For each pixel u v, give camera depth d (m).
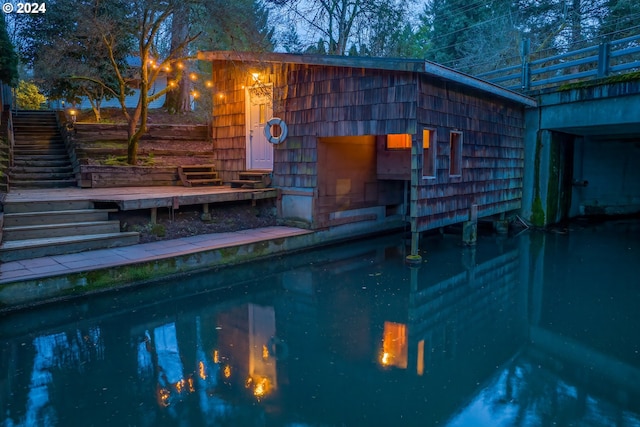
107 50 10.52
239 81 9.18
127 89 14.16
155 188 8.61
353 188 8.72
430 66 6.05
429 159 7.07
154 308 4.89
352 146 8.62
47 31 11.24
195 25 9.53
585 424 2.89
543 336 4.36
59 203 6.22
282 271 6.51
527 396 3.24
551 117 9.78
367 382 3.42
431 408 3.07
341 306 5.14
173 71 14.35
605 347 4.11
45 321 4.42
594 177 11.97
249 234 7.35
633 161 12.29
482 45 17.41
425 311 5.02
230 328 4.43
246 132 9.11
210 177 9.70
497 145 9.11
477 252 7.92
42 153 10.31
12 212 5.91
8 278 4.51
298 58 7.45
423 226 6.87
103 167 8.64
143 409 2.99
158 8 8.73
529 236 9.48
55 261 5.26
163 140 11.77
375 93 6.91
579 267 6.98
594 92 8.79
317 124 7.73
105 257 5.51
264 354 3.87
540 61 9.87
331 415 2.96
